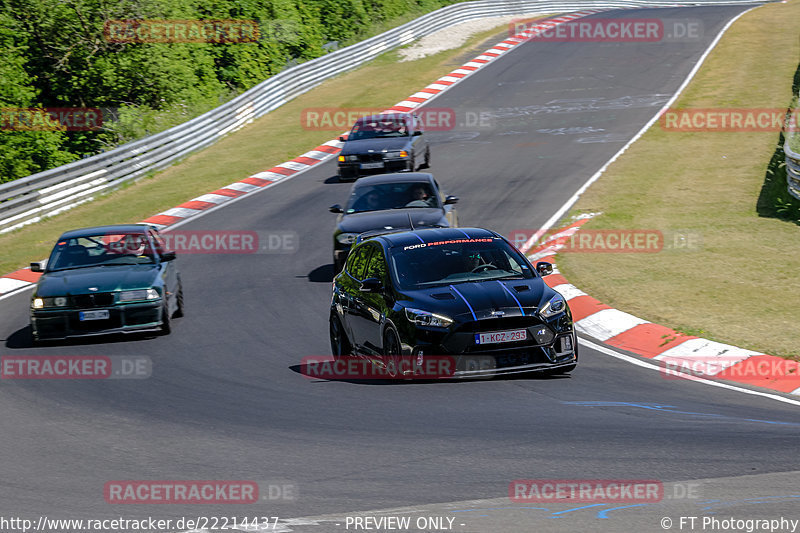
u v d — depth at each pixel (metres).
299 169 102.31
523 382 35.09
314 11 189.38
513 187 84.62
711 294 48.22
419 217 55.16
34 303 45.78
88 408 33.91
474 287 35.09
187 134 111.75
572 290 51.38
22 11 129.88
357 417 30.25
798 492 21.19
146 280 47.06
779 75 129.00
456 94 138.25
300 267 63.53
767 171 81.81
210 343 45.47
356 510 21.02
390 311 35.16
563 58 158.50
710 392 33.78
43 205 85.62
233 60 159.12
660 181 81.88
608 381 35.34
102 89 134.00
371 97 139.75
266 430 29.20
